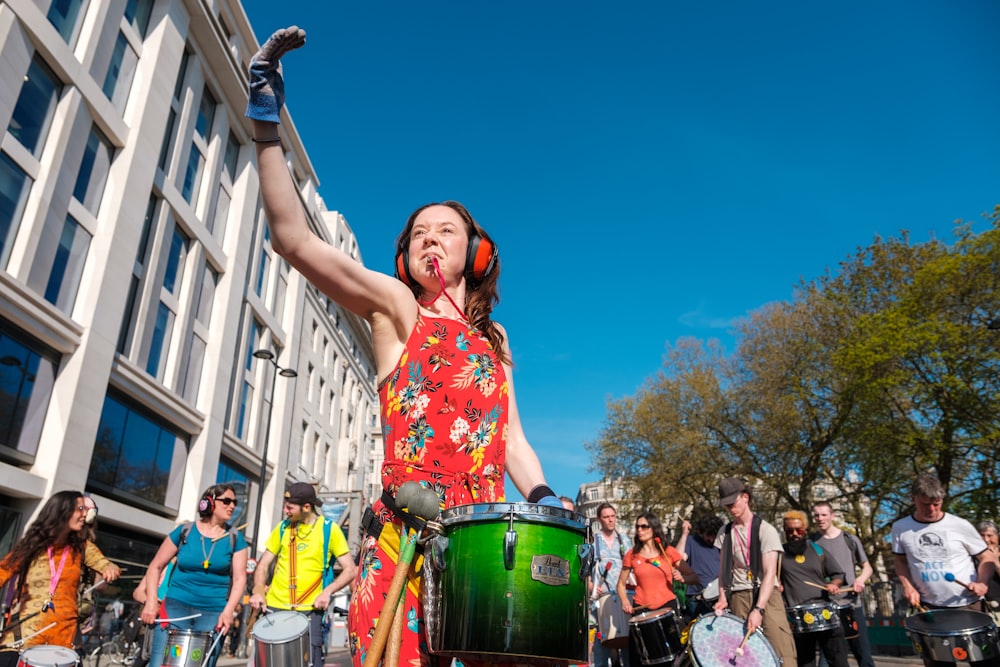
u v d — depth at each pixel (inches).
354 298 66.3
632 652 272.8
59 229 679.7
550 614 55.5
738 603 254.7
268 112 57.4
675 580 345.1
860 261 1099.9
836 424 1063.0
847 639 313.6
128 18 823.7
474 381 70.2
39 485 637.3
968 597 215.9
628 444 1279.5
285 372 1051.9
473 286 82.7
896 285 1054.4
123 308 765.9
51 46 661.9
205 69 1020.5
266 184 58.1
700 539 333.4
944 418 929.5
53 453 659.4
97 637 659.4
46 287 665.6
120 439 795.4
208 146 1050.1
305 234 61.3
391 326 69.0
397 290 68.8
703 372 1229.7
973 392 879.1
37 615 183.8
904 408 1008.2
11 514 633.0
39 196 649.6
